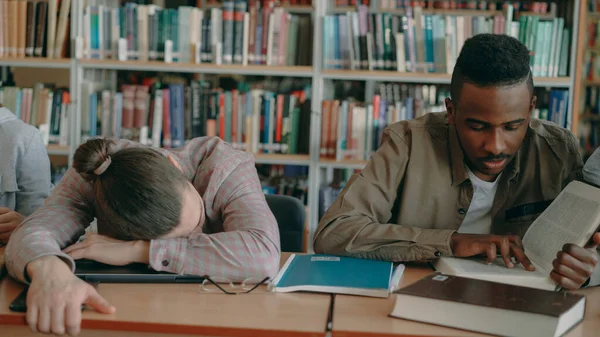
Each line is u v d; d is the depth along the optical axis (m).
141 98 3.12
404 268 1.49
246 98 3.12
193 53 3.11
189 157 1.58
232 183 1.52
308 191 3.14
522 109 1.38
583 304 1.15
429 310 1.13
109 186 1.27
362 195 1.62
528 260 1.37
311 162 3.11
